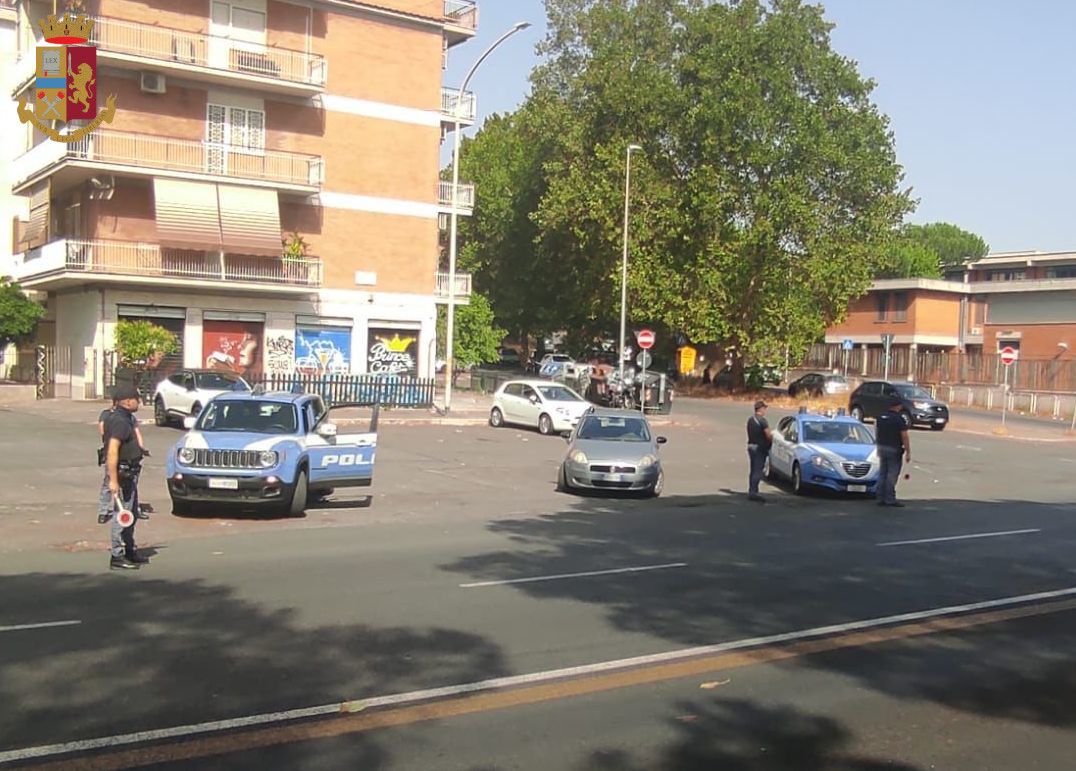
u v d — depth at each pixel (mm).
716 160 45406
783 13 46875
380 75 38000
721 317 45625
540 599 8883
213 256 34344
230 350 35344
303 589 9031
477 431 29016
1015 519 15469
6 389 32156
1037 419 42688
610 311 51312
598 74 48812
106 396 32125
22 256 38906
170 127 34000
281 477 13391
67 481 16469
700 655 7191
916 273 84125
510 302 65312
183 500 13453
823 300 46688
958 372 53344
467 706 5945
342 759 5078
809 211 43531
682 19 51969
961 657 7355
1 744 5148
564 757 5184
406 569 10141
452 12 40906
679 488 19453
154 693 6000
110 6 32750
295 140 36344
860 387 38719
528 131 60625
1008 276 72062
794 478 18938
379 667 6668
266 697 5988
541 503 16453
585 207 47844
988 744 5566
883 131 47906
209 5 34438
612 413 19531
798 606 8906
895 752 5406
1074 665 7207
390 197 38406
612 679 6566
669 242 46844
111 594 8688
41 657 6703
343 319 37531
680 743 5438
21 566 9984
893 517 15609
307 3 36062
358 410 32812
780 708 6078
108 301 32969
